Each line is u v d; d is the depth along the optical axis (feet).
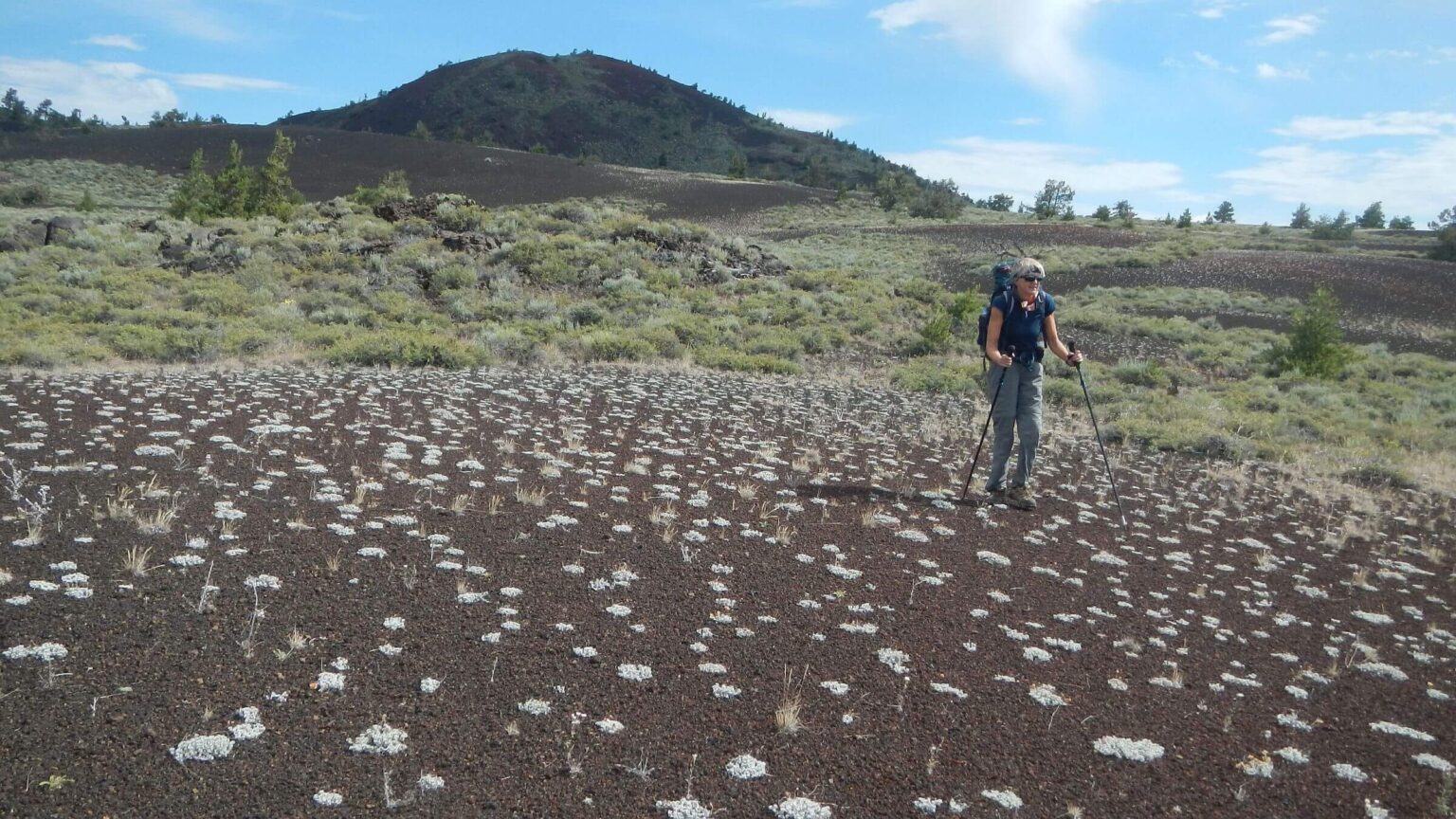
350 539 17.52
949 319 77.05
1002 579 19.07
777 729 12.05
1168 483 32.09
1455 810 11.42
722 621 15.37
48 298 62.95
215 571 15.34
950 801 10.66
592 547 18.49
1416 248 214.28
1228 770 12.07
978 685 13.93
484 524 19.33
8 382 32.45
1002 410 25.80
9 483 18.65
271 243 87.35
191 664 12.26
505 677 12.81
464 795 10.01
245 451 23.66
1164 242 182.91
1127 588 19.43
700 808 10.05
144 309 61.52
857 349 75.46
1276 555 23.57
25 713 10.73
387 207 107.86
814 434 35.14
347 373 42.57
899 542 20.94
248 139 313.94
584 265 90.53
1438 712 14.52
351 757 10.53
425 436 28.04
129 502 18.43
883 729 12.34
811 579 17.87
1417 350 98.89
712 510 22.16
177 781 9.78
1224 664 15.71
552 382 44.19
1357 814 11.21
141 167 268.41
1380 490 35.42
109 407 27.89
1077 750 12.24
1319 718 13.93
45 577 14.40
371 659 12.94
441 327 66.80
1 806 9.07
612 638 14.38
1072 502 26.96
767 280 98.48
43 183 233.55
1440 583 22.50
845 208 266.77
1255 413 53.98
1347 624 18.58
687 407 39.52
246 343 51.98
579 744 11.25
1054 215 283.59
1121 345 91.25
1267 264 151.12
